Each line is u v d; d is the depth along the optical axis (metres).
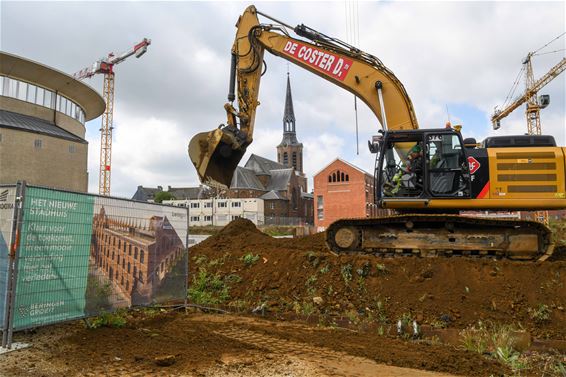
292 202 82.56
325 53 11.77
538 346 6.99
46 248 5.75
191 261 11.65
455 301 8.20
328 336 7.20
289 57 12.10
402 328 7.62
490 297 8.17
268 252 10.90
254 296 9.53
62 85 34.97
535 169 9.80
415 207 10.05
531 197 9.70
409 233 10.23
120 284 7.07
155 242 8.03
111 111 79.25
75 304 6.18
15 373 4.63
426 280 8.76
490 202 9.76
